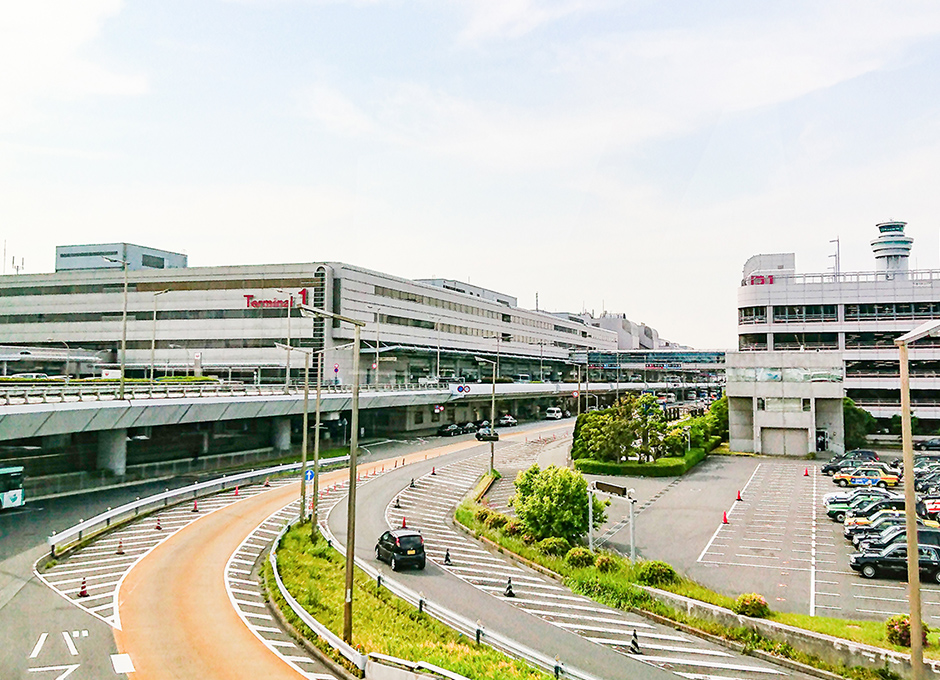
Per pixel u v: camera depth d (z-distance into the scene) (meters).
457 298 114.00
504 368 130.88
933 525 32.62
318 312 22.19
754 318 86.25
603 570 27.77
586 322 182.00
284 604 24.88
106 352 93.00
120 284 93.69
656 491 48.28
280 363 84.69
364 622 23.22
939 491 42.81
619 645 21.50
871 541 31.20
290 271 86.75
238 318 88.06
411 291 101.06
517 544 32.78
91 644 21.08
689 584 26.14
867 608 24.84
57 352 80.75
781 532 36.59
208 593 26.41
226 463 59.75
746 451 67.56
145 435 56.50
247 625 23.22
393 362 96.50
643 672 19.42
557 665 18.31
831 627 20.86
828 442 65.31
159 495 42.31
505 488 50.94
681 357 127.00
